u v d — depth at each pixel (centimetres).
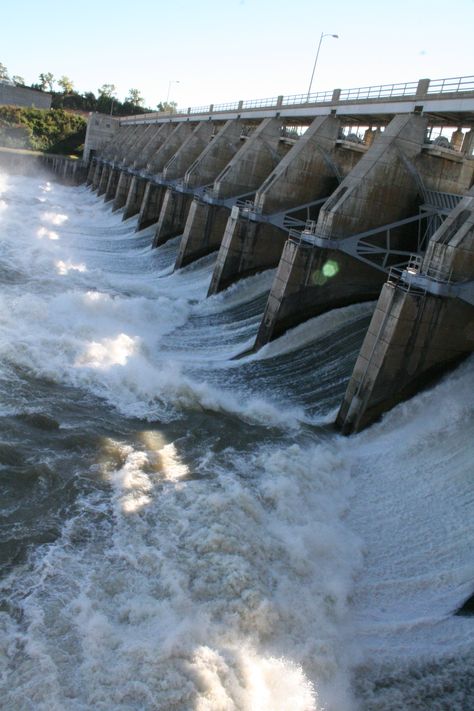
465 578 1329
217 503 1395
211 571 1195
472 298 1952
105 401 1930
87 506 1358
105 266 4300
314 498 1580
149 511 1375
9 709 872
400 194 2711
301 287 2723
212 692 934
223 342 2942
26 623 1019
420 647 1173
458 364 2067
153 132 7600
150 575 1175
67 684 923
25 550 1188
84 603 1073
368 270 2825
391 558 1424
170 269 4306
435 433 1883
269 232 3475
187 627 1046
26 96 11825
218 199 4038
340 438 2038
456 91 2473
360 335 2583
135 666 962
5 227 4697
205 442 1783
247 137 4725
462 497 1585
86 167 9744
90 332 2484
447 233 1991
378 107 3003
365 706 1051
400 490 1695
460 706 1060
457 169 2706
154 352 2630
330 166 3444
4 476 1416
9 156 9025
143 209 5612
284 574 1255
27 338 2233
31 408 1759
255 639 1084
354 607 1267
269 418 2030
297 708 970
